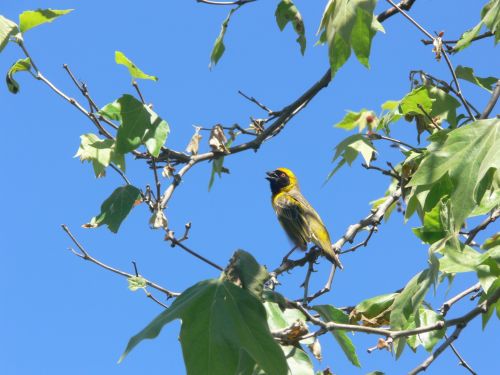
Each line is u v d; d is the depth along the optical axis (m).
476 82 12.73
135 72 11.16
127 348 6.56
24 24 11.32
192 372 6.65
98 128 11.77
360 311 10.52
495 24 10.05
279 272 12.60
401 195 12.15
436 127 11.78
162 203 10.74
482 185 8.31
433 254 8.96
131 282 10.62
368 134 12.26
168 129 10.83
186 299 7.02
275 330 8.56
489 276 9.13
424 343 9.76
